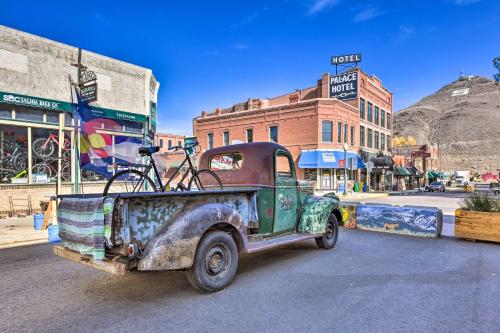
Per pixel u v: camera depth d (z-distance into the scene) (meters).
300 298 4.20
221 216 4.41
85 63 12.58
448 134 138.12
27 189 11.24
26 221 10.05
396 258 6.28
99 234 3.70
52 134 11.89
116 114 13.27
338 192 29.27
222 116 35.69
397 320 3.54
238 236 4.78
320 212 6.50
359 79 33.91
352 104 34.12
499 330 3.31
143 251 3.75
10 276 5.19
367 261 6.05
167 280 4.95
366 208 9.44
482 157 116.19
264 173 5.73
